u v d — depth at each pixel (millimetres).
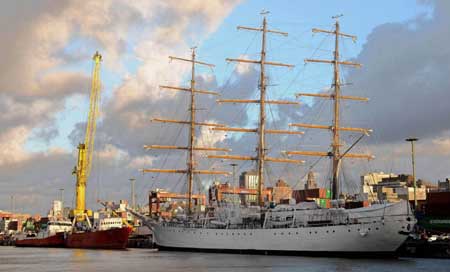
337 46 109750
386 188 157000
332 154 107250
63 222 171500
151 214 142125
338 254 82750
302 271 62375
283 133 117438
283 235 89312
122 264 78438
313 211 87812
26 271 69062
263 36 116875
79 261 87250
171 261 81500
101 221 153750
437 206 101125
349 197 103438
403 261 75188
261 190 113188
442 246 82750
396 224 77938
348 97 109688
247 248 94938
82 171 165125
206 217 107062
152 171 126375
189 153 128625
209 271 63781
